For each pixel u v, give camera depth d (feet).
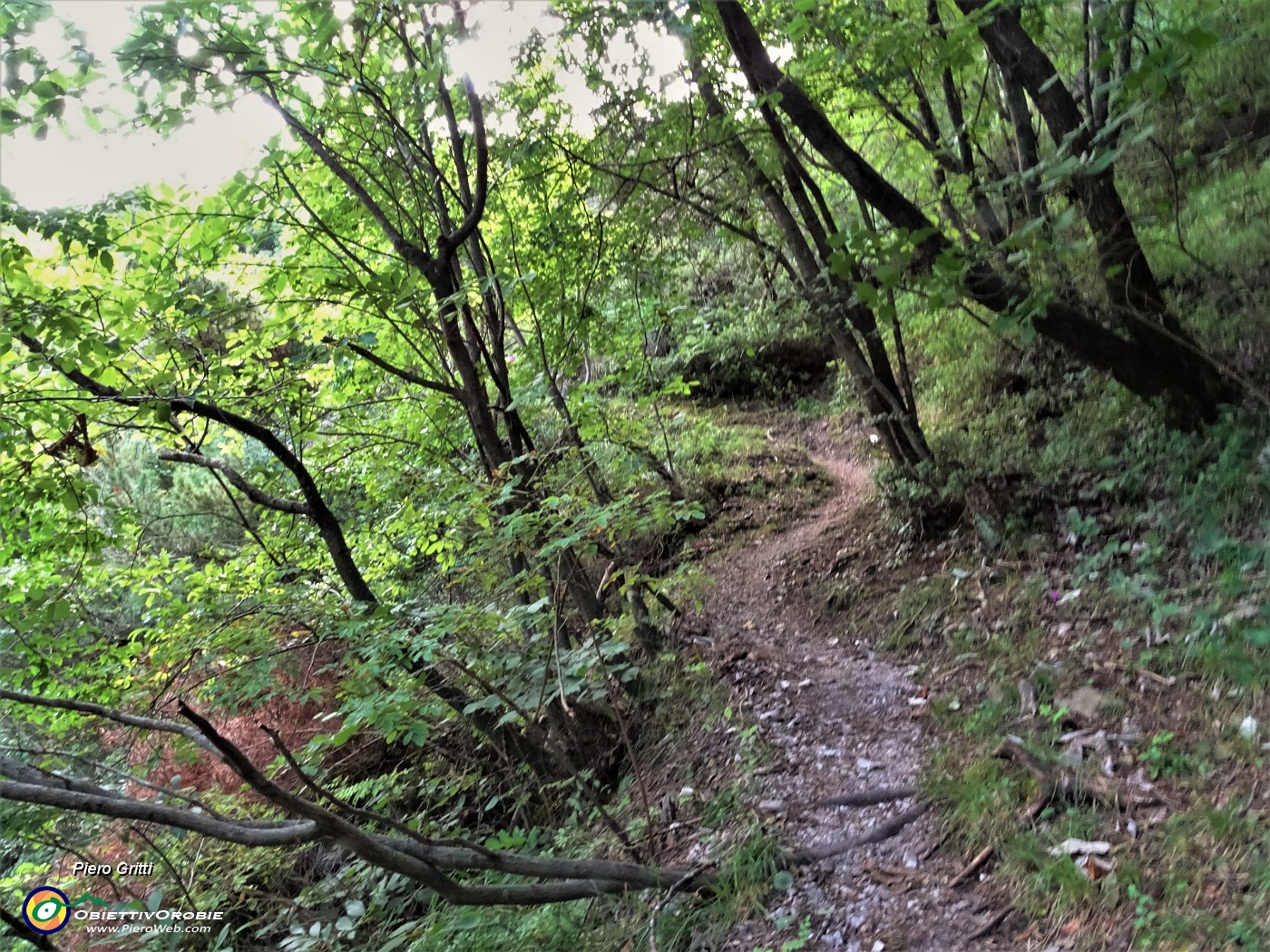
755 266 24.34
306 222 19.72
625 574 16.38
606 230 20.77
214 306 16.61
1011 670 14.67
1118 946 8.97
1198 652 12.44
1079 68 19.79
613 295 23.62
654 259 21.35
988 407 22.99
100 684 17.21
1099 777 11.41
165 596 21.99
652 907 12.15
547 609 17.28
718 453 33.86
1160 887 9.41
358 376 22.12
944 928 10.19
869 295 10.86
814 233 18.75
